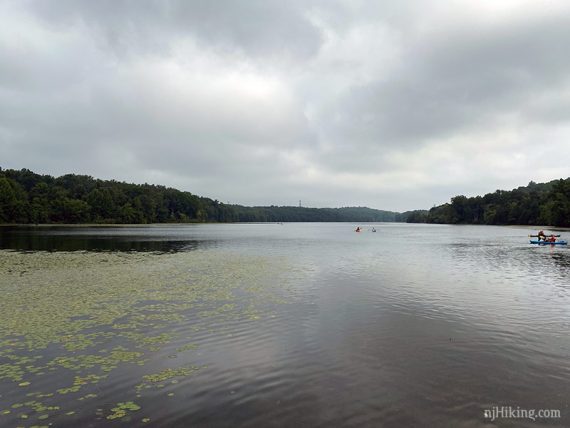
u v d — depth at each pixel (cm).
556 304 1694
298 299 1781
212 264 3064
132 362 1027
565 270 2792
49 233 7831
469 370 977
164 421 740
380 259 3566
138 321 1406
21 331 1283
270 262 3244
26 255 3622
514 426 724
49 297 1800
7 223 12369
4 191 11956
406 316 1488
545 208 12306
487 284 2198
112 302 1702
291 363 1022
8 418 748
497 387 882
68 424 728
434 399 826
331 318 1457
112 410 780
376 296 1856
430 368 990
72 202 13888
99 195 14875
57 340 1196
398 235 9388
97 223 14850
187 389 872
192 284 2147
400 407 792
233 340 1205
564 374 955
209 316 1477
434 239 7312
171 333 1271
